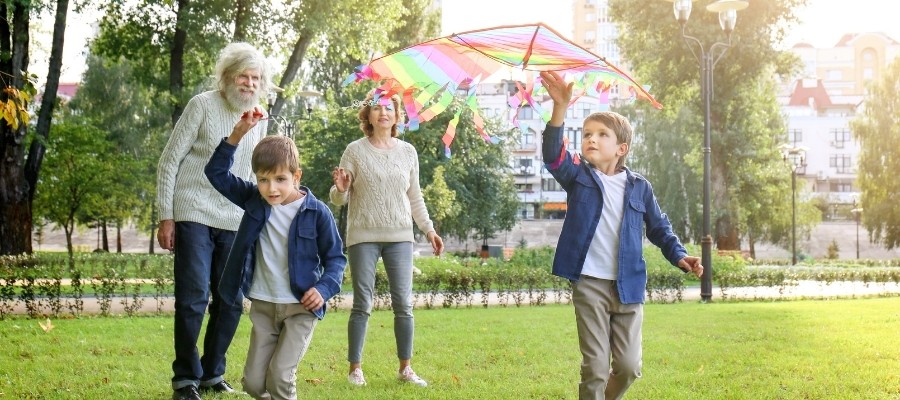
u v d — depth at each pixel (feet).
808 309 39.42
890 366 20.38
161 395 16.14
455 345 24.13
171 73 81.30
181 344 15.38
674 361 21.17
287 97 83.35
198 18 77.05
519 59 13.20
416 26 130.11
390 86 14.65
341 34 85.66
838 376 18.98
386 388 17.22
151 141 128.47
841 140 290.35
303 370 19.57
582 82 13.94
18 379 17.60
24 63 67.46
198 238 15.66
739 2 53.98
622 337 13.38
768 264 123.65
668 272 51.85
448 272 46.34
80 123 108.37
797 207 169.99
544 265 73.26
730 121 129.29
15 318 33.19
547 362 21.02
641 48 128.26
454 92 14.44
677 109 132.16
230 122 16.24
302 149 102.12
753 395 16.56
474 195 124.36
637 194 13.80
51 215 109.29
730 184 132.16
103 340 24.18
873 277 64.44
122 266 48.85
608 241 13.47
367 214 18.16
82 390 16.46
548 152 13.52
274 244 12.96
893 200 142.61
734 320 32.91
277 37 83.35
